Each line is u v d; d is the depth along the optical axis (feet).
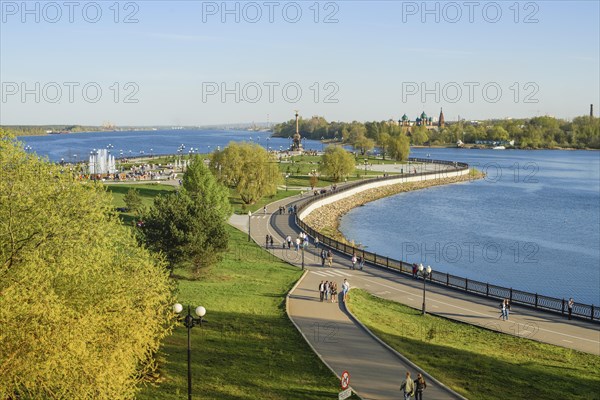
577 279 226.58
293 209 324.39
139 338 74.13
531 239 312.50
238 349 104.37
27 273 67.82
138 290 80.84
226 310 131.34
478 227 350.23
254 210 337.31
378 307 152.87
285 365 97.76
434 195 506.48
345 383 77.30
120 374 70.08
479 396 89.35
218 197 259.80
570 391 95.55
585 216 398.01
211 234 166.20
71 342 62.95
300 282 175.22
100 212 84.02
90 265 76.18
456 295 171.83
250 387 87.30
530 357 116.78
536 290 209.87
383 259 209.05
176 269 175.32
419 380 85.20
